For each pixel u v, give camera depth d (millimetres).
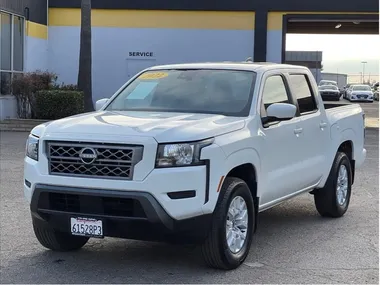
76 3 23812
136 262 6027
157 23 23766
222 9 23500
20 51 21750
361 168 12492
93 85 24109
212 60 23781
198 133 5355
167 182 5148
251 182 6137
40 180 5520
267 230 7445
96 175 5309
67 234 6227
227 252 5617
